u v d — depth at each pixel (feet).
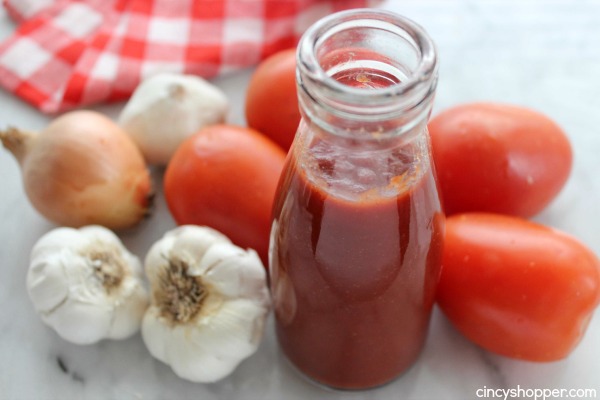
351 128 0.91
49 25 1.61
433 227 1.04
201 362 1.18
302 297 1.09
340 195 0.98
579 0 1.70
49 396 1.22
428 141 1.02
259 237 1.24
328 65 0.96
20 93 1.53
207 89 1.44
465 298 1.17
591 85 1.57
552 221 1.39
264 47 1.56
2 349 1.26
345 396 1.22
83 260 1.22
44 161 1.28
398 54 0.95
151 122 1.38
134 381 1.23
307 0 1.60
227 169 1.23
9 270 1.33
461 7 1.69
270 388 1.23
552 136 1.28
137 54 1.55
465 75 1.58
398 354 1.16
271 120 1.32
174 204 1.28
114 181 1.29
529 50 1.62
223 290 1.19
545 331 1.13
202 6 1.61
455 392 1.22
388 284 1.05
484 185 1.26
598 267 1.17
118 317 1.22
